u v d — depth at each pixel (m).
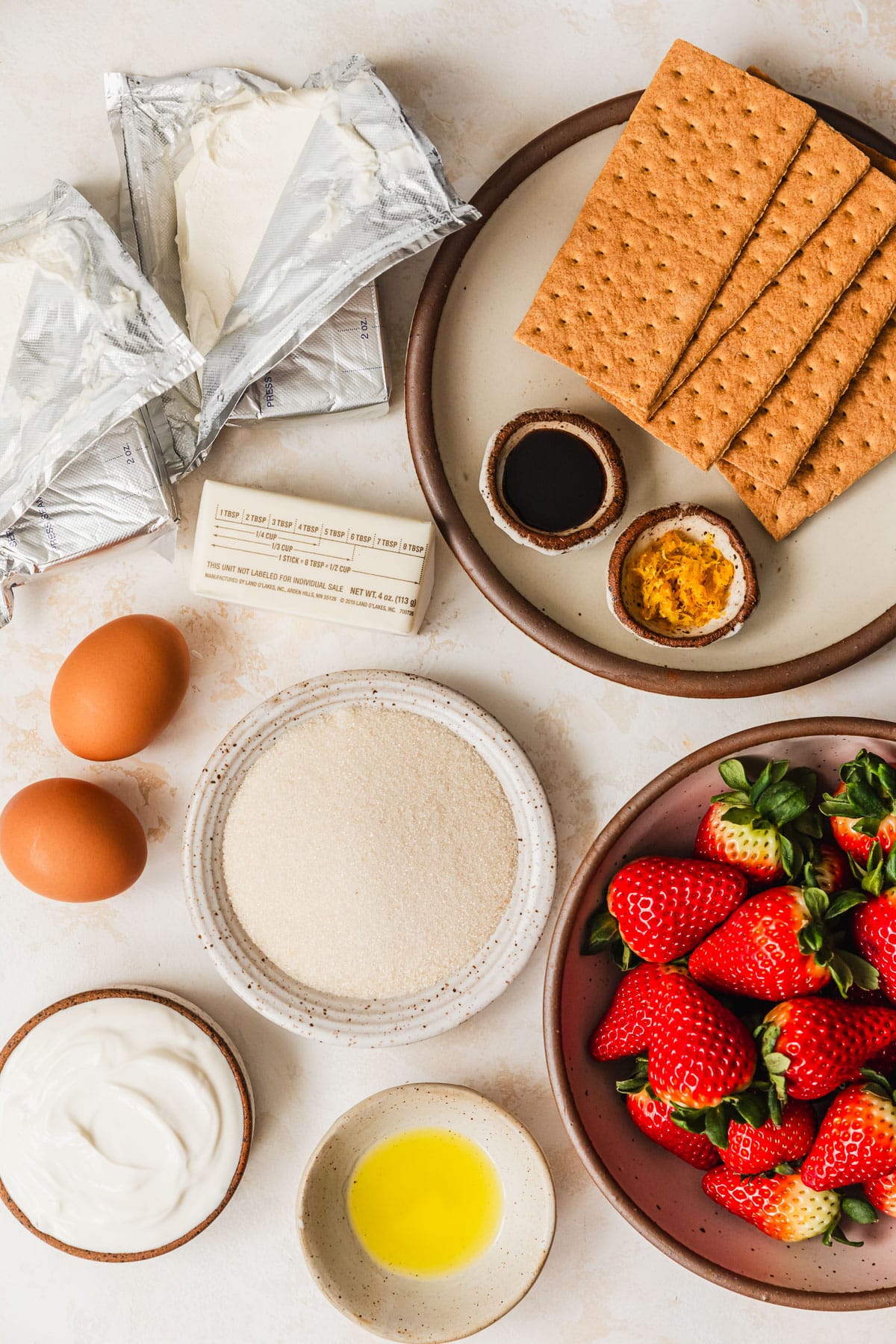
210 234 0.66
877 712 0.70
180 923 0.71
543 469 0.67
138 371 0.64
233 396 0.65
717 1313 0.70
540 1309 0.71
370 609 0.67
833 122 0.67
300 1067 0.71
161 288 0.67
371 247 0.64
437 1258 0.69
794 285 0.66
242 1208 0.71
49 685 0.71
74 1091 0.69
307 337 0.65
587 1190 0.71
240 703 0.71
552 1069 0.66
